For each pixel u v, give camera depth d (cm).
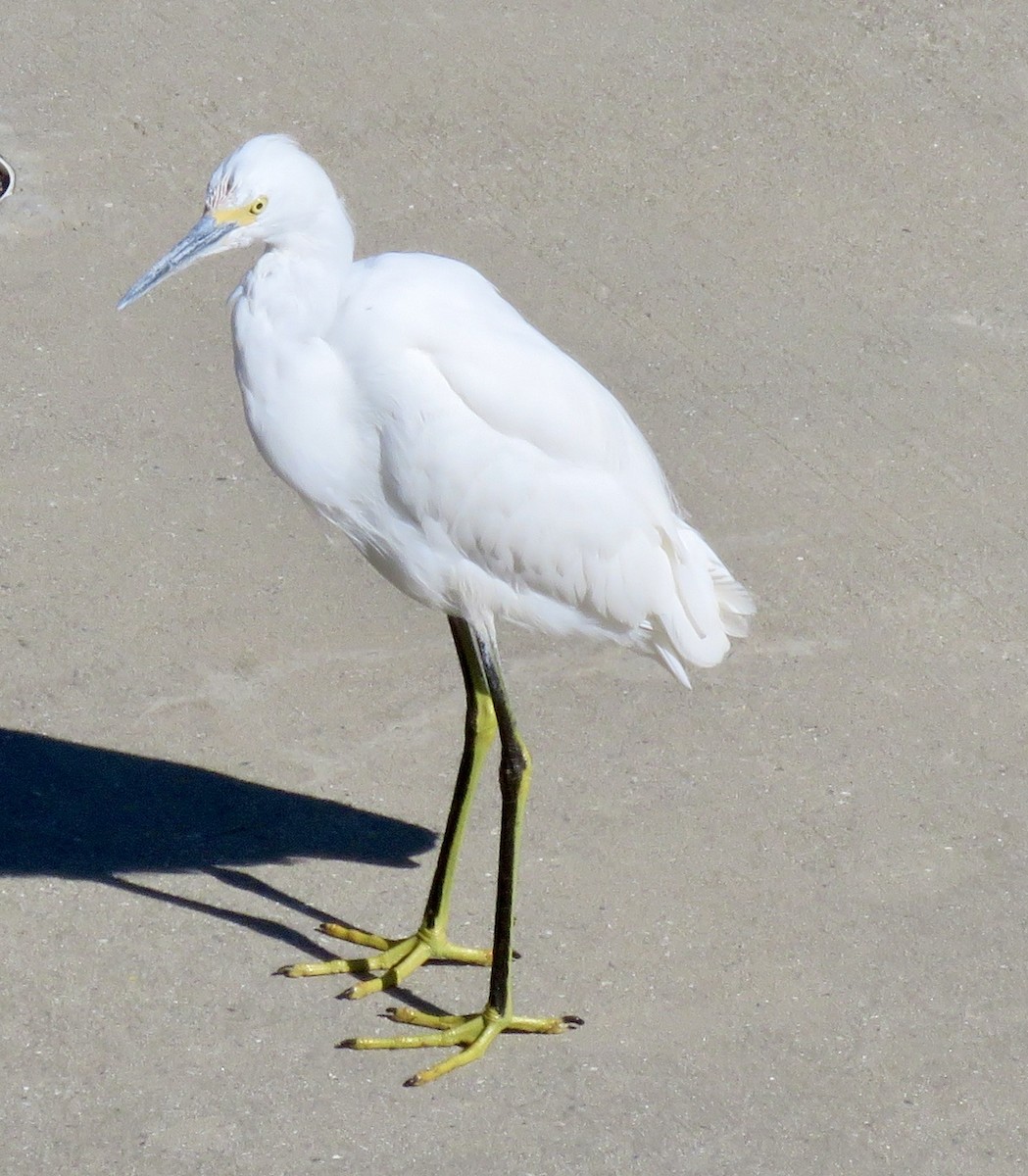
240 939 929
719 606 938
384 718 1083
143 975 900
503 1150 812
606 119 1667
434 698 1100
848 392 1386
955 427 1356
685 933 940
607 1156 812
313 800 1024
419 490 839
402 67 1711
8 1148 802
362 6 1789
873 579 1210
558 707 1095
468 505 844
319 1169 798
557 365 853
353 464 845
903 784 1048
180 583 1174
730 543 1233
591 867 980
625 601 891
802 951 932
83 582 1170
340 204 824
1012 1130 837
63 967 900
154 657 1117
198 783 1030
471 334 827
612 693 1109
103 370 1365
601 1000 899
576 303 1459
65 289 1445
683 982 911
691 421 1345
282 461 849
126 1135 812
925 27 1812
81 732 1060
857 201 1599
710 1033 882
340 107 1658
